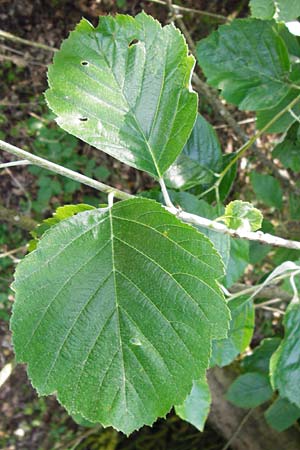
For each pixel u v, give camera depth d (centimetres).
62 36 62
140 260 17
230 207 19
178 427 64
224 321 16
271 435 52
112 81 18
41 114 62
